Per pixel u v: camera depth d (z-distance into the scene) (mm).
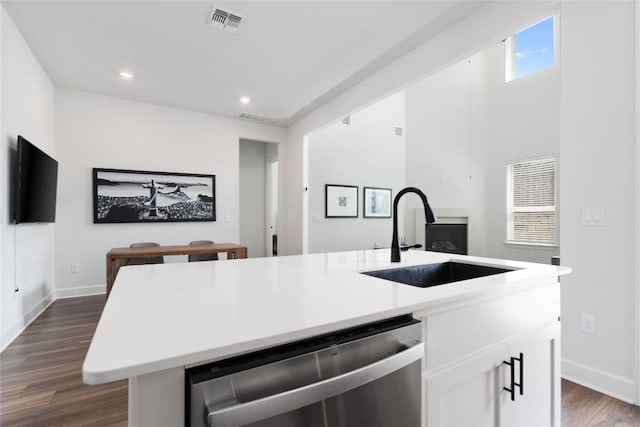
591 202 1952
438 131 7094
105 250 4324
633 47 1782
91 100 4258
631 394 1780
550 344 1322
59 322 3150
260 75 3729
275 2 2477
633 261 1782
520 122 6316
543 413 1284
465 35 2658
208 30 2840
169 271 1414
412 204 7133
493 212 6742
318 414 685
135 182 4496
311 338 747
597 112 1927
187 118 4914
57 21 2703
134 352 565
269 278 1250
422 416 893
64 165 4102
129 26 2779
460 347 996
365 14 2617
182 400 586
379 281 1186
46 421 1656
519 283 1163
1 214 2508
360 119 6547
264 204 6809
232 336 645
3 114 2531
